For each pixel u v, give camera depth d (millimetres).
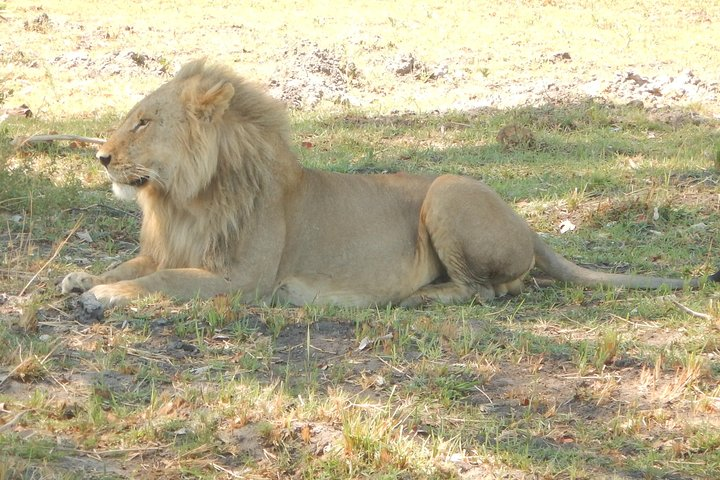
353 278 11156
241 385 8406
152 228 10805
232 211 10391
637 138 19516
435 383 8742
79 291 10219
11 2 34688
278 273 10891
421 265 11594
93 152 16641
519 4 38031
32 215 12906
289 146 11070
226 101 10227
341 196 11281
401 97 24391
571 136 19500
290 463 7391
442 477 7293
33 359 8391
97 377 8477
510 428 8117
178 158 10289
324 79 24688
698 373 8953
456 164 17453
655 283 11820
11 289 10359
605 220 14609
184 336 9422
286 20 34125
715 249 13492
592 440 8016
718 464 7684
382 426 7645
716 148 17688
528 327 10438
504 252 11406
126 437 7551
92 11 34281
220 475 7207
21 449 7156
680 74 25938
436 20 34875
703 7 38000
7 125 17828
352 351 9367
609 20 35438
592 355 9516
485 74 26812
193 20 33562
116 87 24234
